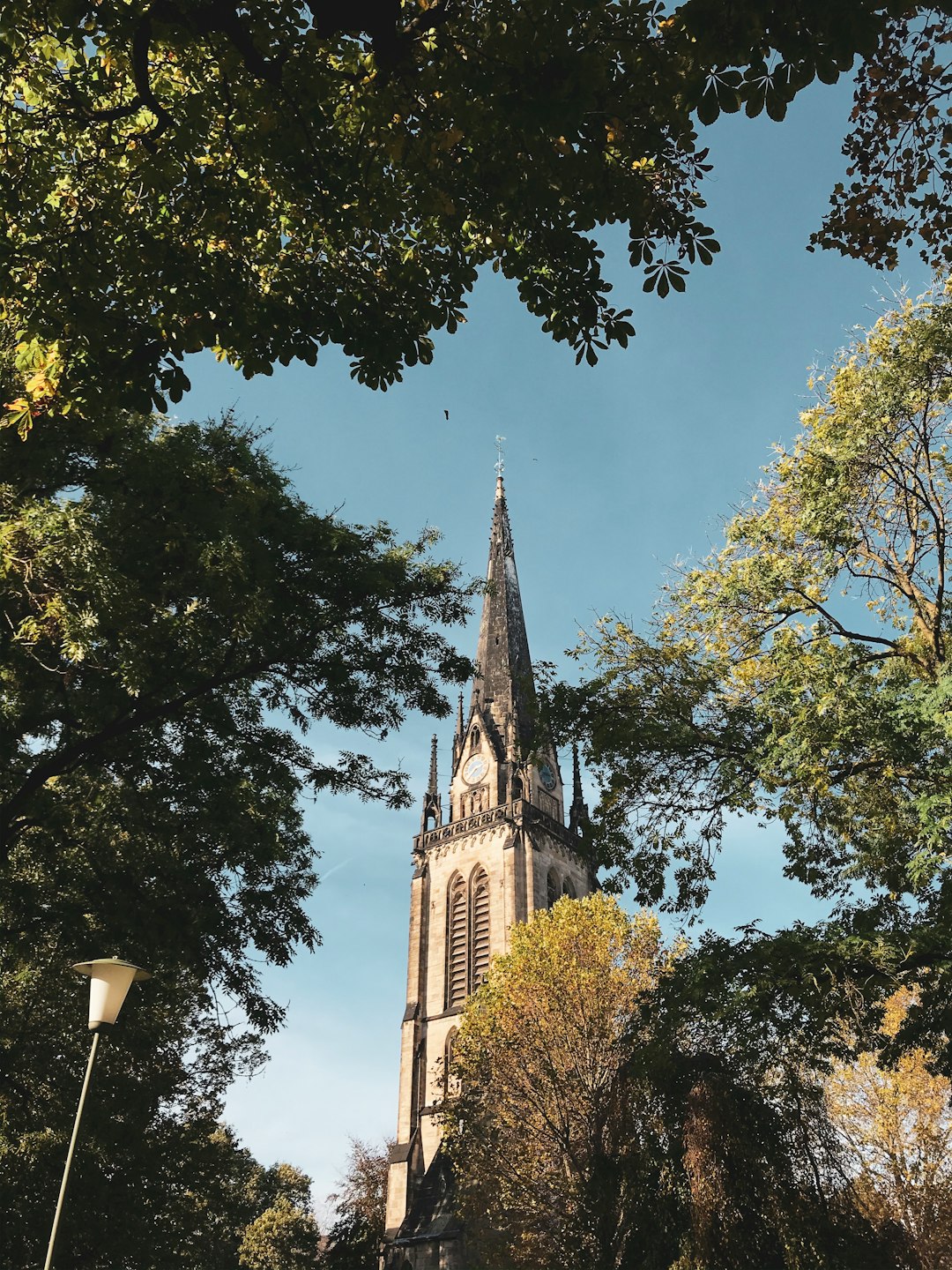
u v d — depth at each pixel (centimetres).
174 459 1916
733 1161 2475
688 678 2236
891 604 2288
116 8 1002
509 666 10150
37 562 1616
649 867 2311
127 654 1748
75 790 2253
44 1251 2288
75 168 1198
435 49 998
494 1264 4469
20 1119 2366
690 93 895
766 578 2164
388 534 2416
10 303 1209
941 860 1817
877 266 1317
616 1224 2839
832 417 2155
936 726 1777
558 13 905
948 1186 3788
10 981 2406
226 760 2308
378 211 1196
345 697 2256
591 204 1077
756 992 1984
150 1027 2681
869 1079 4059
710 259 1095
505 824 8881
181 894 2192
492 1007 4872
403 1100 8081
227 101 1112
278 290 1249
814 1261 2347
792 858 2338
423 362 1284
